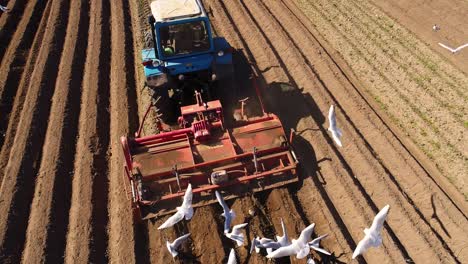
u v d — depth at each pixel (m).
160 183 7.77
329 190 8.52
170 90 9.48
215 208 8.02
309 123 9.87
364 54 12.50
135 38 14.12
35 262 7.64
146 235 7.92
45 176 9.28
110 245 8.02
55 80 12.42
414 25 13.62
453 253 7.42
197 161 7.98
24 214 8.63
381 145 9.46
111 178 9.29
